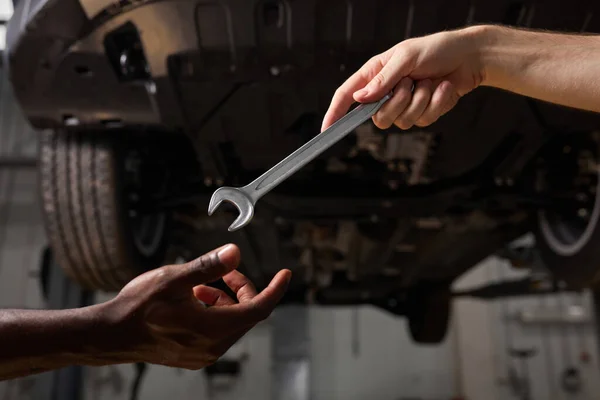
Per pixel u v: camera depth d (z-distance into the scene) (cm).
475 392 634
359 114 63
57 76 109
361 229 173
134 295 44
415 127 113
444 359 648
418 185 148
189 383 621
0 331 45
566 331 647
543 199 149
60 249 144
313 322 657
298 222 161
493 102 107
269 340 634
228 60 100
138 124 119
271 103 108
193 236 182
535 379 636
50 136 137
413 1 91
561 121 112
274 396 582
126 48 107
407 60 63
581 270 153
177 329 45
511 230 183
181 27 97
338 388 640
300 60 98
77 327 45
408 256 209
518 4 92
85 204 137
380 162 143
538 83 65
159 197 150
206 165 132
